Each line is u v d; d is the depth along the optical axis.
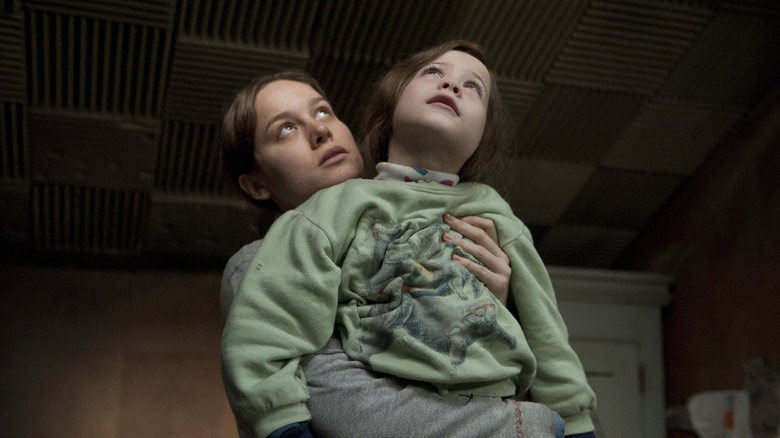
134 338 3.98
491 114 1.45
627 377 3.92
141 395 3.90
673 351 4.00
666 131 3.81
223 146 1.61
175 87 3.25
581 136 3.81
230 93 3.28
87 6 2.92
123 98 3.29
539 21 3.27
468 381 1.10
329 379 1.11
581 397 1.26
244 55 3.18
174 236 3.91
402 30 3.21
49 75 3.18
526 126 3.72
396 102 1.35
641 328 4.00
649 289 4.01
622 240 4.39
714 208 3.86
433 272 1.18
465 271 1.21
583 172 3.99
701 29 3.41
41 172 3.51
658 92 3.64
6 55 3.04
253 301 1.13
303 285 1.13
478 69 1.34
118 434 3.82
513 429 1.10
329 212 1.20
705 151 3.92
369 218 1.21
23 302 3.92
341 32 3.17
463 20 3.21
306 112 1.54
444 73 1.32
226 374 1.10
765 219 3.56
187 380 3.97
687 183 4.07
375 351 1.13
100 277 4.05
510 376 1.16
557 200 4.12
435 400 1.09
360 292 1.17
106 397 3.87
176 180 3.67
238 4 3.07
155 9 2.97
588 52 3.42
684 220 4.05
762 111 3.69
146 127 3.39
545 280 1.35
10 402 3.75
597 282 3.96
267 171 1.53
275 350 1.10
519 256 1.33
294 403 1.07
